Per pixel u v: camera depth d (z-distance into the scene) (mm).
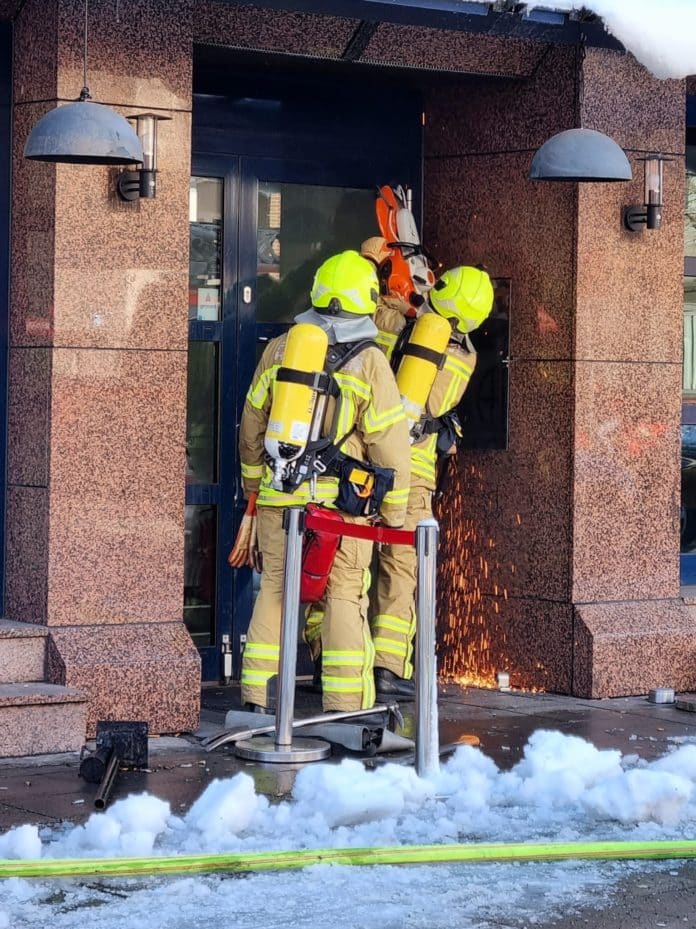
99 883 8305
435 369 13281
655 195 14031
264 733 11766
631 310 14250
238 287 14281
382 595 13680
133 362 11992
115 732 10875
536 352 14289
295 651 11250
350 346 11953
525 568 14406
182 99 12133
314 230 14703
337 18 13195
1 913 7742
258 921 7770
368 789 9555
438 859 8836
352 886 8352
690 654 14484
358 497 11789
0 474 12516
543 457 14242
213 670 14281
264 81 14305
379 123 14914
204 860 8547
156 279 12055
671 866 8914
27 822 9414
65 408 11766
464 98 14797
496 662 14664
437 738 10602
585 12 13258
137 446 12031
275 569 12094
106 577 11961
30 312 11984
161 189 12062
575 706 13641
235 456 14305
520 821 9719
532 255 14289
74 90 11742
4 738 11180
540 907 8094
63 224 11711
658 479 14500
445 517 15070
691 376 16141
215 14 12805
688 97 15891
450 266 14977
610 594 14250
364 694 11938
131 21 11930
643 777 9820
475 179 14742
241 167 14250
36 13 11914
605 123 14031
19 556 12156
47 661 11812
